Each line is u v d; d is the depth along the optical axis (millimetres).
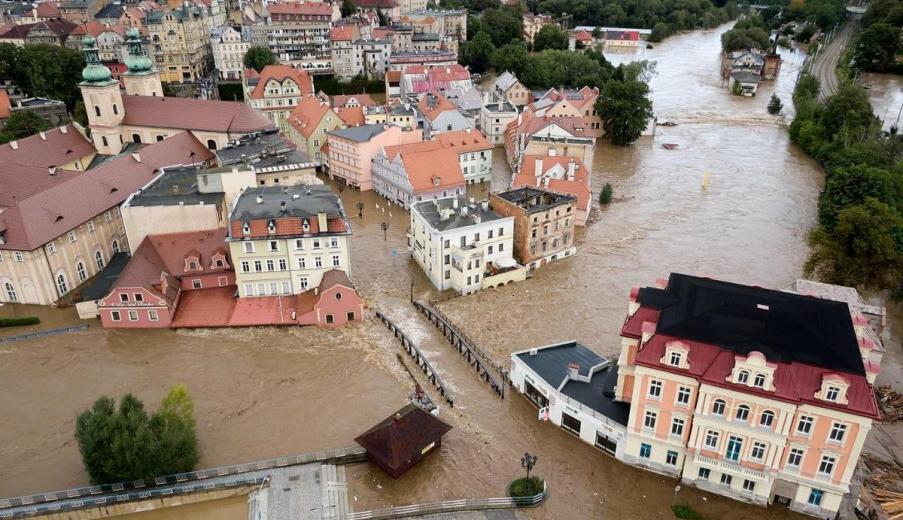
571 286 111688
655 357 62906
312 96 188000
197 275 103125
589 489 66750
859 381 56250
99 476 64750
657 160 183625
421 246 114875
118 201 115812
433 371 85312
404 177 143125
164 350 91812
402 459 67375
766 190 158625
